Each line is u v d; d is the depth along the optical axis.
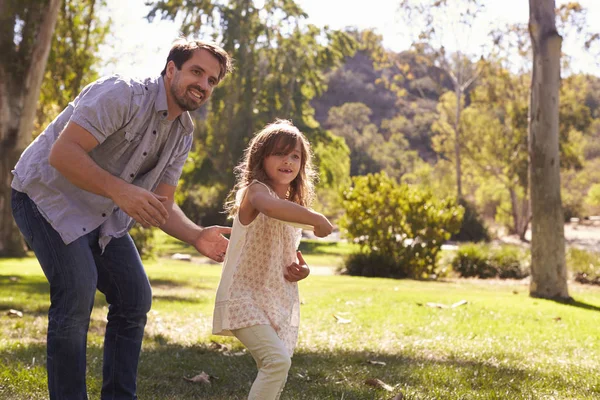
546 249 12.70
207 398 4.22
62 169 3.24
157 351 5.68
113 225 3.59
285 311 3.59
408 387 4.53
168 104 3.57
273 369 3.32
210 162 39.25
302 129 39.72
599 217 57.00
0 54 17.45
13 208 3.53
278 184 3.70
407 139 94.44
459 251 19.77
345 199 19.38
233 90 38.47
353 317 8.40
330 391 4.39
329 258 26.16
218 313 3.52
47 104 22.14
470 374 5.04
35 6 17.44
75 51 20.89
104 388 3.67
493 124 45.22
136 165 3.56
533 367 5.51
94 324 7.01
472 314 9.05
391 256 18.67
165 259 23.84
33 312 7.82
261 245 3.55
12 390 4.05
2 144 17.86
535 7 12.70
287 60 38.69
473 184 57.72
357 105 94.75
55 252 3.37
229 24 36.53
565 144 43.97
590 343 7.07
